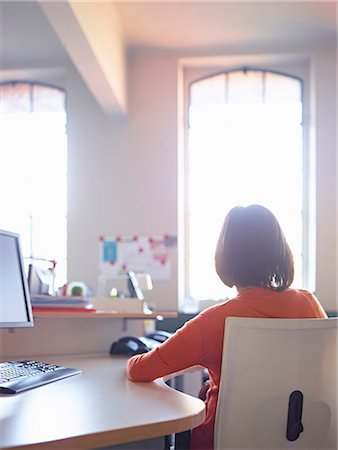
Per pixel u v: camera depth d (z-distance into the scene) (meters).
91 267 4.81
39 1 2.92
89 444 1.07
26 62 5.02
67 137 4.93
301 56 4.79
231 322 1.45
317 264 4.63
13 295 1.83
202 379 2.79
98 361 2.07
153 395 1.41
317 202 4.66
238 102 5.05
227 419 1.46
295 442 1.49
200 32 4.48
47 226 5.08
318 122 4.70
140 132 4.85
